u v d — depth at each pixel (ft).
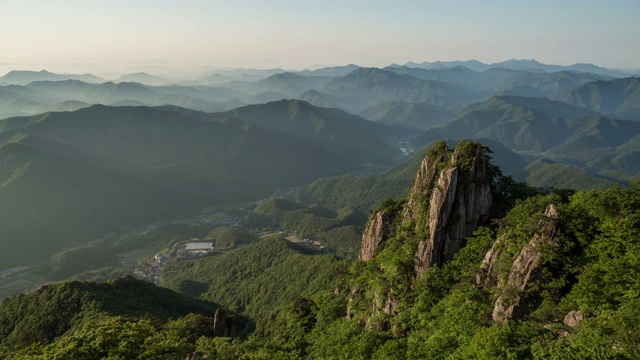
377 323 295.48
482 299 235.81
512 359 181.98
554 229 224.74
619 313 176.04
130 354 223.71
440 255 294.05
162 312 537.24
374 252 379.55
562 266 217.97
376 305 310.24
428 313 264.72
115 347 226.79
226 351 287.28
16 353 248.11
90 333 241.55
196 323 384.06
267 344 338.95
